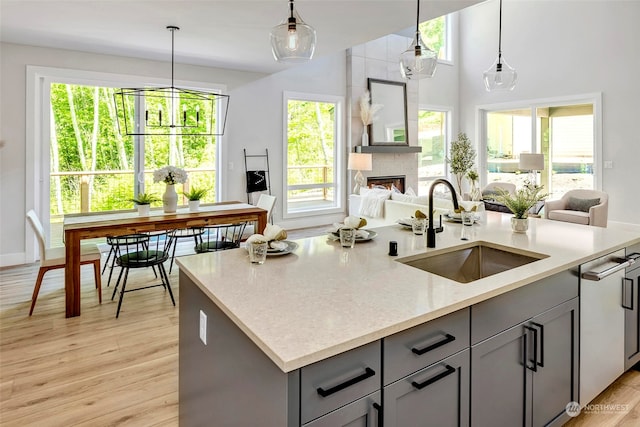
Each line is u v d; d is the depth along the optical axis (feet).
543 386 5.83
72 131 18.29
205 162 20.90
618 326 7.39
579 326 6.40
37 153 16.44
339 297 4.69
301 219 23.67
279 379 3.49
